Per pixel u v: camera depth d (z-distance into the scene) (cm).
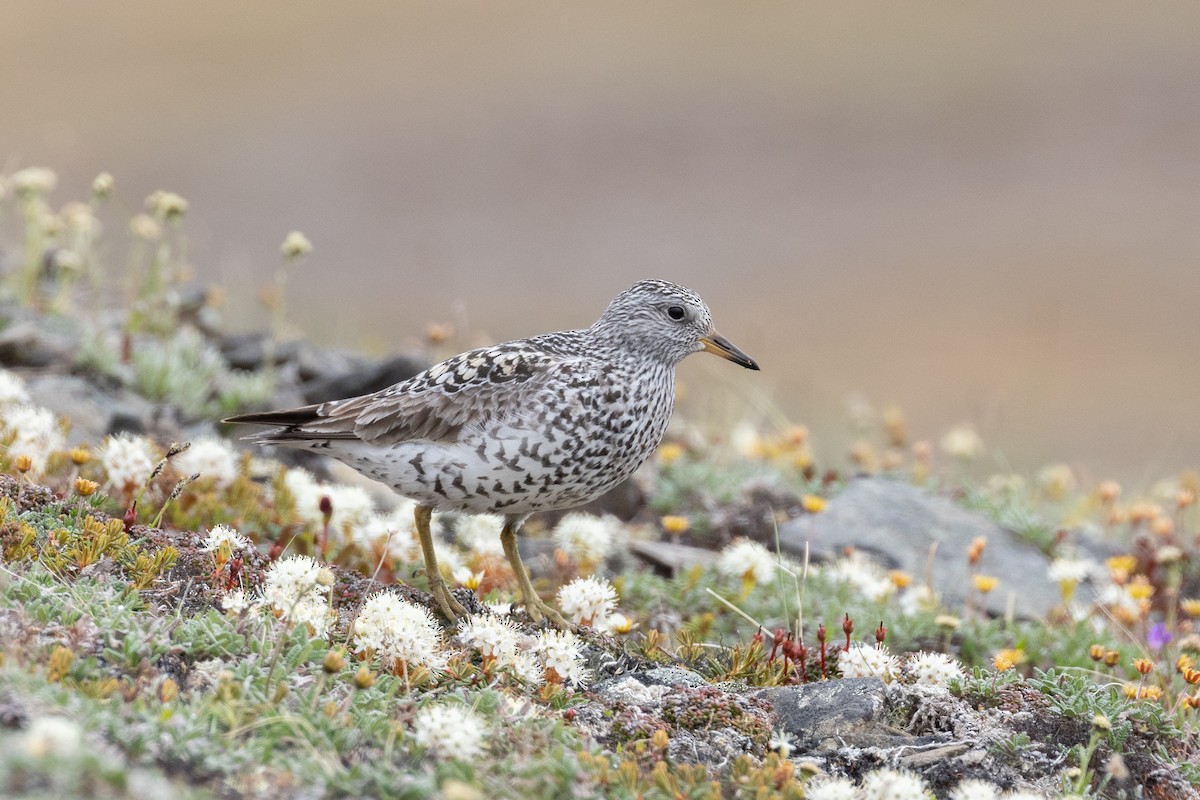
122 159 3438
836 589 1137
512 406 962
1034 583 1261
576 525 1100
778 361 2730
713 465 1462
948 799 780
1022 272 3250
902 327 2992
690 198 3544
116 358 1380
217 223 3209
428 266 3133
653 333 1047
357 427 979
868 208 3519
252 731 676
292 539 1002
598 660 893
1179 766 827
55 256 1680
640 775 713
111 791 567
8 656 672
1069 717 841
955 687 870
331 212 3331
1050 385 2745
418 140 3697
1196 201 3534
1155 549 1336
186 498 1036
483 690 762
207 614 776
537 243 3291
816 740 809
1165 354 2923
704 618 1039
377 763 678
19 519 839
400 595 945
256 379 1444
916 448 1558
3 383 1065
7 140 3416
